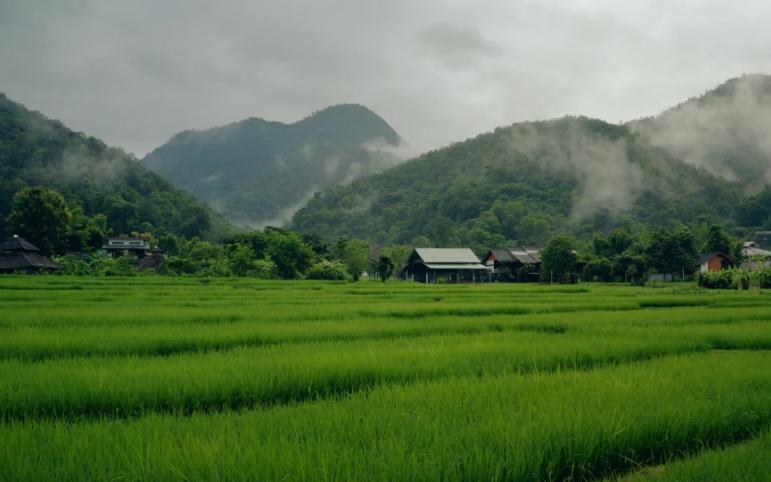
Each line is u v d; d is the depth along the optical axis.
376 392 8.58
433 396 8.14
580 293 39.72
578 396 8.11
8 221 72.75
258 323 17.69
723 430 7.16
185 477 5.28
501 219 130.00
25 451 5.96
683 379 9.41
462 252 83.69
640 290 47.03
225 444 6.06
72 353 12.64
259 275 62.38
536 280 81.31
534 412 7.22
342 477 5.24
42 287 36.19
